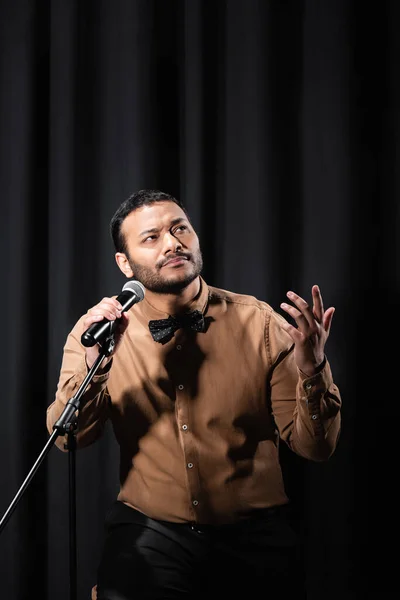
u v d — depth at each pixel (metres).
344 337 4.61
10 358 4.79
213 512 3.60
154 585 3.47
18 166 4.82
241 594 3.55
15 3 4.84
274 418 3.84
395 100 4.57
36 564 4.80
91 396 3.52
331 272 4.62
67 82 4.80
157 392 3.73
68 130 4.80
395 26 4.58
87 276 4.79
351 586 4.60
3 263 4.82
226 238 4.70
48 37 4.90
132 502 3.74
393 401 4.58
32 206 4.83
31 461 4.79
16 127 4.83
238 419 3.69
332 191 4.62
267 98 4.66
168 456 3.67
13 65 4.84
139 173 4.77
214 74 4.71
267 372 3.75
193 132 4.68
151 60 4.77
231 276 4.69
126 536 3.62
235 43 4.69
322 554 4.63
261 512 3.65
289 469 4.68
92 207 4.80
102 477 4.78
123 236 3.78
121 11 4.78
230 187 4.69
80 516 4.78
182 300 3.73
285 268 4.66
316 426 3.46
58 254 4.80
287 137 4.66
